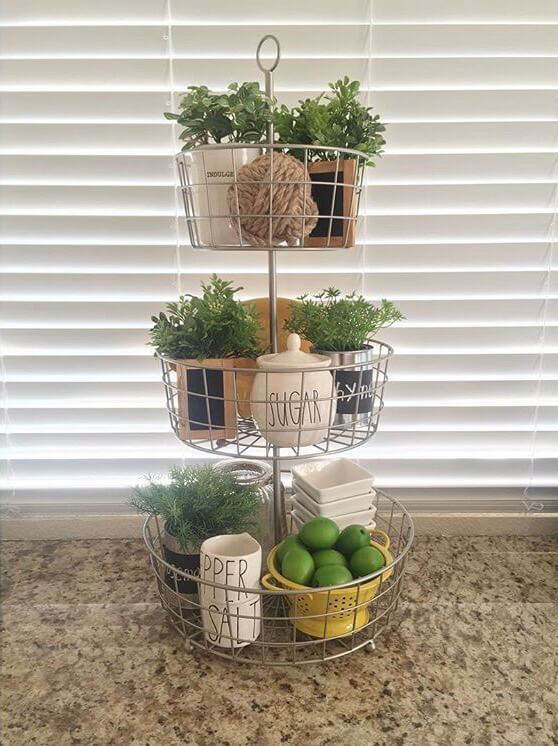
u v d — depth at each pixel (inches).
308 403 34.5
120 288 48.4
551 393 50.3
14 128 45.7
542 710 31.7
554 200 47.2
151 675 34.3
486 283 48.4
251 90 33.9
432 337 49.4
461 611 40.0
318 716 31.2
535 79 45.6
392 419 50.6
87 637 37.6
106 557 47.7
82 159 46.0
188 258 47.8
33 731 30.4
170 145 46.3
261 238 33.5
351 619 35.6
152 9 44.1
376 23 44.3
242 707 31.9
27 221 47.0
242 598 34.3
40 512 51.1
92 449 50.7
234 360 36.7
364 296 48.6
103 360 49.3
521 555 47.7
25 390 49.7
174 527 38.7
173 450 50.8
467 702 32.2
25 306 48.3
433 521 50.9
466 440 50.9
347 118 36.8
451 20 44.5
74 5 44.0
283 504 44.2
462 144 46.5
